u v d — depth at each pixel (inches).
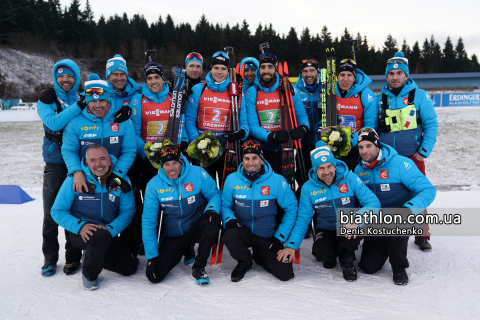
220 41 3102.9
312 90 154.7
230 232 111.3
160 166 117.3
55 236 122.5
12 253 139.5
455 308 89.4
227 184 120.0
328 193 115.3
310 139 155.3
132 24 3137.3
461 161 353.1
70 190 112.7
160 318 89.0
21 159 423.2
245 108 144.2
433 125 133.6
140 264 129.5
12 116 890.7
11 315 92.5
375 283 106.3
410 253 129.8
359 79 144.6
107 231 107.5
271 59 139.9
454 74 1608.0
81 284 111.5
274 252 112.4
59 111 122.0
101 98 112.8
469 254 125.6
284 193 117.6
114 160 118.7
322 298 97.3
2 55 2071.9
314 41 2974.9
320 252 112.9
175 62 2760.8
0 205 221.5
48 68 2203.5
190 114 143.3
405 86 136.8
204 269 113.0
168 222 116.9
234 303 96.0
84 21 2787.9
